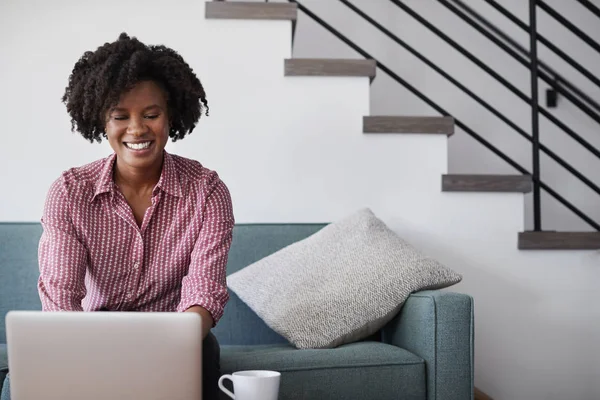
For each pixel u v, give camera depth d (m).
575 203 3.64
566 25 3.06
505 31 3.70
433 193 2.86
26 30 2.76
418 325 2.10
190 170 1.85
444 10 3.67
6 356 1.97
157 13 2.80
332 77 2.84
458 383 2.02
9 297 2.52
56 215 1.75
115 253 1.78
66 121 2.76
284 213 2.81
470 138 3.61
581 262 2.91
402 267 2.30
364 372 1.98
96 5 2.79
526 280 2.88
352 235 2.48
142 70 1.69
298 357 1.97
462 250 2.86
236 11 2.81
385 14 3.63
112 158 1.81
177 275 1.82
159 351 1.28
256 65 2.82
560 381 2.88
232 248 2.62
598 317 2.90
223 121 2.80
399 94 3.60
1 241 2.56
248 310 2.54
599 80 3.06
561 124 3.07
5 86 2.75
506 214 2.89
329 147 2.83
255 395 1.42
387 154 2.85
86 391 1.26
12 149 2.74
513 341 2.87
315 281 2.34
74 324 1.26
